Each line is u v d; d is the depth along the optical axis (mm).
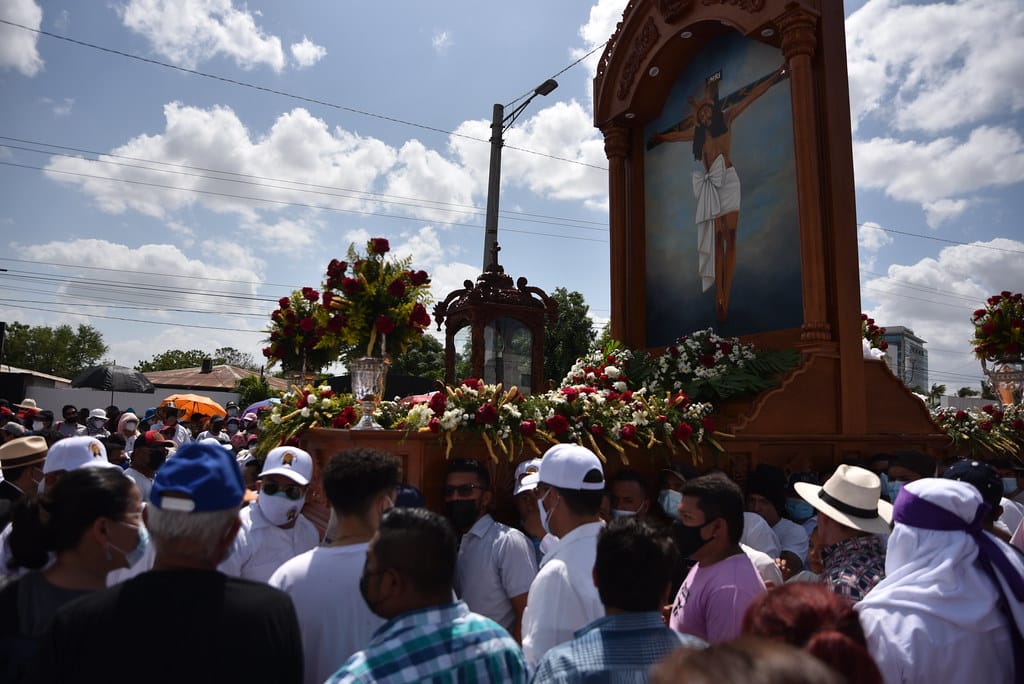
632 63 9609
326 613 2477
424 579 2078
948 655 2324
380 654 1979
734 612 2652
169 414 11102
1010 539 4168
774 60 7938
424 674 1949
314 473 4906
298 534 3711
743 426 6340
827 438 6777
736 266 8289
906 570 2541
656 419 5535
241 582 1987
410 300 5219
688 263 9078
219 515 2002
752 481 5055
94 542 2363
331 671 2434
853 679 1356
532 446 4832
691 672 856
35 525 2666
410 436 4484
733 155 8430
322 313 5246
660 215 9609
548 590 2770
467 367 7434
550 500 3125
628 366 8117
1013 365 9320
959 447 8109
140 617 1812
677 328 9203
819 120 7465
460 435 4641
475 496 4039
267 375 34875
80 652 1771
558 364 25578
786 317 7594
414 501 3602
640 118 9914
